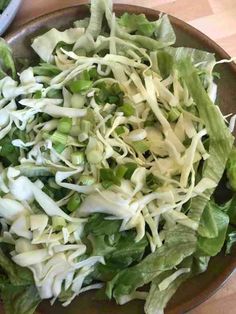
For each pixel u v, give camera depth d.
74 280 0.23
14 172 0.24
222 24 0.30
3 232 0.24
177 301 0.22
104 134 0.24
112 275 0.23
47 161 0.24
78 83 0.25
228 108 0.26
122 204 0.23
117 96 0.25
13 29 0.29
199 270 0.23
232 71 0.26
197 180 0.24
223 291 0.24
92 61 0.26
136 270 0.23
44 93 0.25
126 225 0.23
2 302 0.23
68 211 0.24
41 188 0.24
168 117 0.25
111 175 0.23
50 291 0.23
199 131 0.24
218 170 0.24
